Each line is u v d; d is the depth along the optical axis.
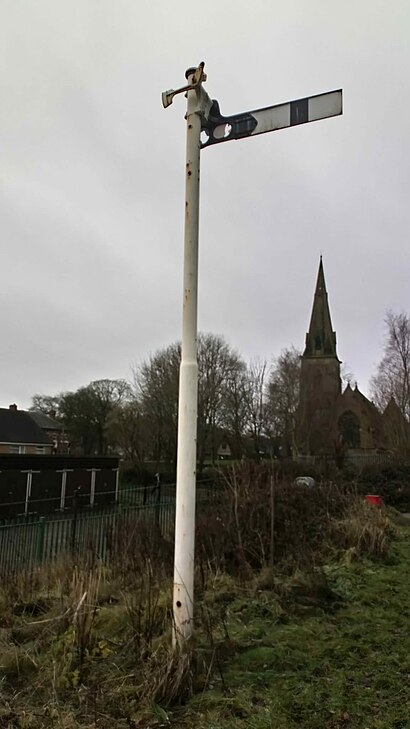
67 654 3.74
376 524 9.01
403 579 6.55
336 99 3.82
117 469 32.47
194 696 3.24
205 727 2.89
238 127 4.04
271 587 5.78
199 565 6.08
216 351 47.22
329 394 53.84
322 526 8.34
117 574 6.22
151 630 3.88
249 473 9.52
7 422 48.97
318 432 46.66
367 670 3.71
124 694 3.20
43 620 4.66
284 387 51.84
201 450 42.38
